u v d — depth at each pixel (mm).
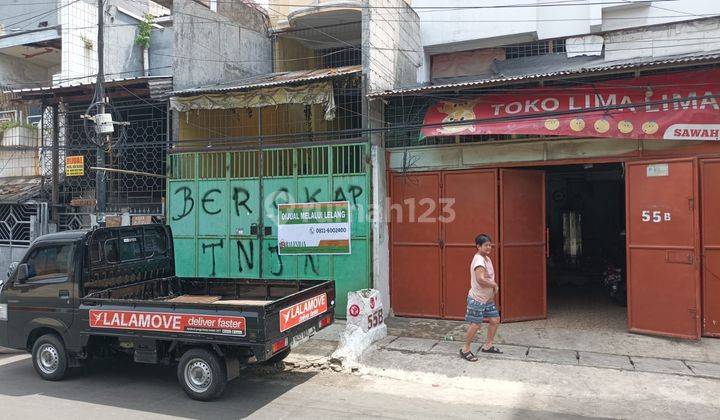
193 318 5531
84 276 6238
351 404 5465
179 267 10117
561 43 11656
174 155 10289
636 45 9836
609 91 7516
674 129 7133
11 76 16297
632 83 7406
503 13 11539
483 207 8586
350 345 7055
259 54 12797
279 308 5523
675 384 5840
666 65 6879
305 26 12820
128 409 5363
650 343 7215
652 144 7555
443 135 8320
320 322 6508
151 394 5863
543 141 8203
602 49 10219
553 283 12336
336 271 8977
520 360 6762
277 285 7141
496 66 11391
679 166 7215
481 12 11727
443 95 8406
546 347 7250
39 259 6457
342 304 8930
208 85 10742
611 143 7793
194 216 10039
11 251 12203
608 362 6578
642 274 7566
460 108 8352
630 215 7688
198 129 10672
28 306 6461
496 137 8547
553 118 7688
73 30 14023
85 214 12039
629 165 7668
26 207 12461
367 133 8773
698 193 7164
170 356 5926
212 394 5508
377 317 7805
